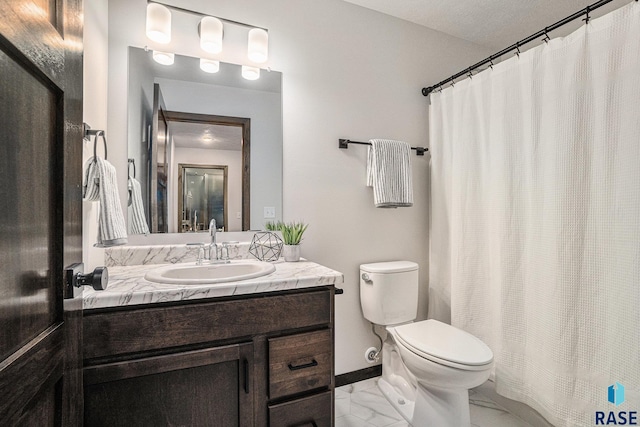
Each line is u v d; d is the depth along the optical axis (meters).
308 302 1.22
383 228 2.12
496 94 1.73
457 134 1.97
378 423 1.63
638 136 1.20
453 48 2.35
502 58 2.52
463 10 2.07
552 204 1.46
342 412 1.72
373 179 1.97
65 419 0.64
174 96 1.64
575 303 1.38
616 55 1.26
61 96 0.61
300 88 1.88
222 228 1.74
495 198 1.73
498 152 1.71
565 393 1.39
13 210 0.46
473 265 1.86
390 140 2.03
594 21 1.33
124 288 1.03
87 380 0.92
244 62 1.75
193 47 1.66
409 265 1.98
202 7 1.66
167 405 1.01
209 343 1.07
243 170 1.77
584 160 1.36
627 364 1.23
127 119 1.54
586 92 1.36
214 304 1.08
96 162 1.08
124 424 0.97
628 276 1.23
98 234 1.08
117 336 0.96
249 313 1.12
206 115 1.70
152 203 1.60
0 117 0.42
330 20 1.95
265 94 1.81
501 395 1.73
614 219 1.27
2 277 0.43
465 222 1.90
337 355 1.98
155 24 1.49
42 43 0.52
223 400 1.08
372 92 2.08
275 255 1.75
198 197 1.69
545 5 2.00
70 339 0.65
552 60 1.47
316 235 1.92
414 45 2.21
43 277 0.55
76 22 0.70
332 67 1.96
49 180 0.57
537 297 1.53
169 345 1.02
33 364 0.50
